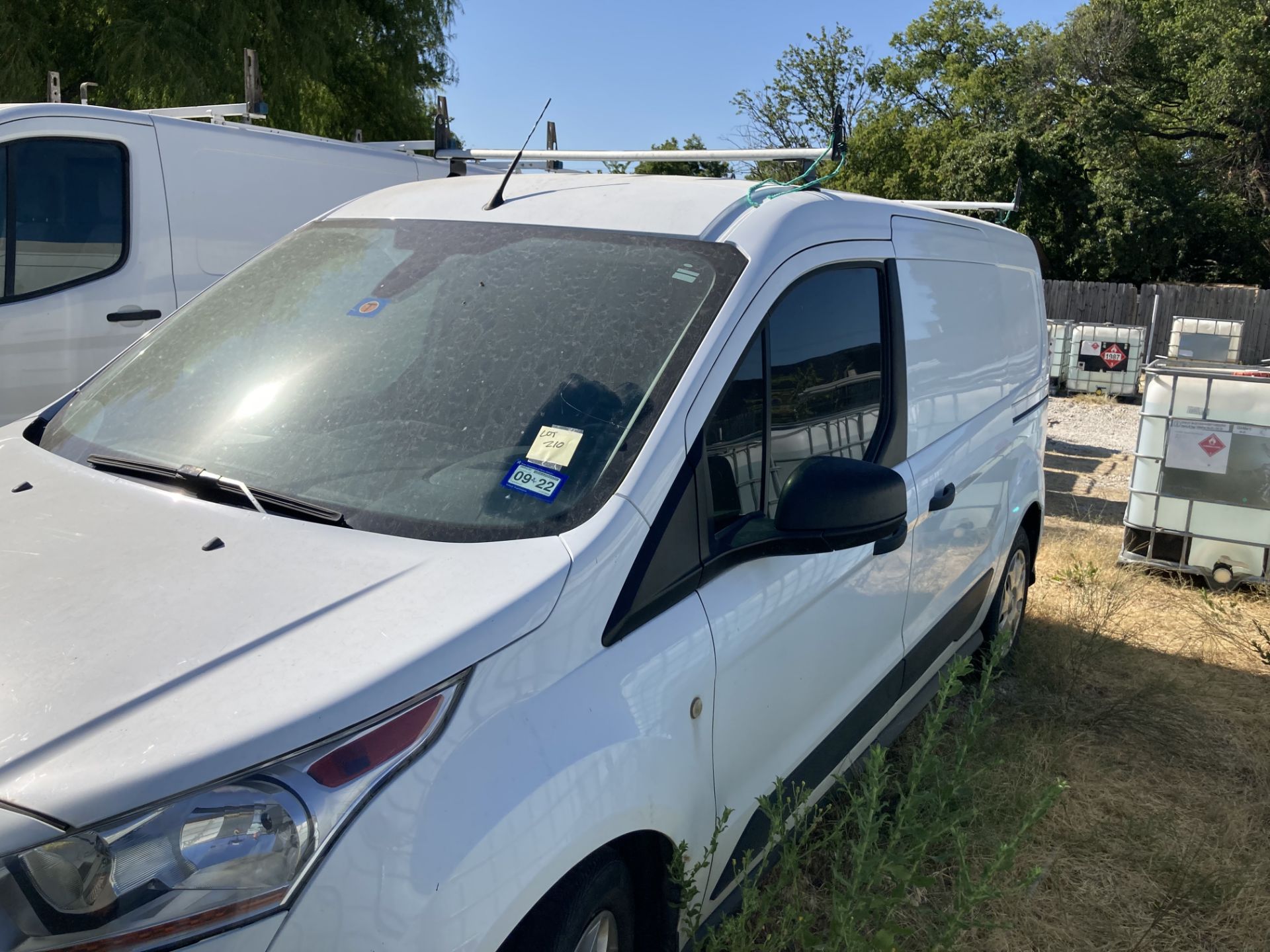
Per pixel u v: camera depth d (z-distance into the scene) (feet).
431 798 4.87
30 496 6.77
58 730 4.46
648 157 10.13
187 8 54.19
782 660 7.75
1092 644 16.01
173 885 4.24
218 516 6.33
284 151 21.77
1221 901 9.90
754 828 7.66
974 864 10.19
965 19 158.20
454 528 6.15
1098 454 39.29
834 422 8.69
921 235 11.06
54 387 18.57
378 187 24.16
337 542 6.00
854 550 8.80
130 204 19.15
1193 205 121.19
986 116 148.87
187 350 8.55
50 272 18.30
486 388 7.09
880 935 6.60
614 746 5.80
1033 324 15.42
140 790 4.25
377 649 5.03
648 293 7.45
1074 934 9.41
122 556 5.84
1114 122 121.60
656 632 6.32
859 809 7.73
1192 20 125.18
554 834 5.32
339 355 7.81
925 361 10.52
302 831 4.47
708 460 6.93
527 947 5.57
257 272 9.34
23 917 4.05
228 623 5.17
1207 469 20.27
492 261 8.16
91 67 55.47
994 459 12.64
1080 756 12.75
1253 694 15.19
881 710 10.09
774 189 8.80
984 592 13.24
